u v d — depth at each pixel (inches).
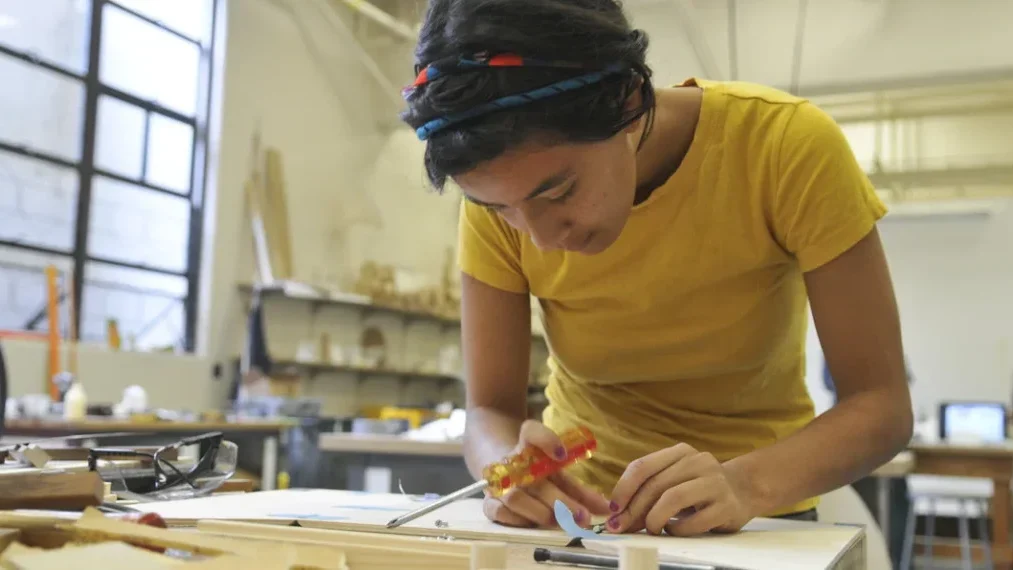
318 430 160.2
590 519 33.7
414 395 253.8
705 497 31.1
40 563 18.5
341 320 225.9
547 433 34.2
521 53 26.6
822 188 36.2
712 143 38.1
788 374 44.7
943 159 237.5
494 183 28.5
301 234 225.6
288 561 19.1
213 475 39.3
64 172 175.3
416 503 38.6
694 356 42.3
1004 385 283.3
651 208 38.7
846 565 27.9
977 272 291.0
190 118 205.8
